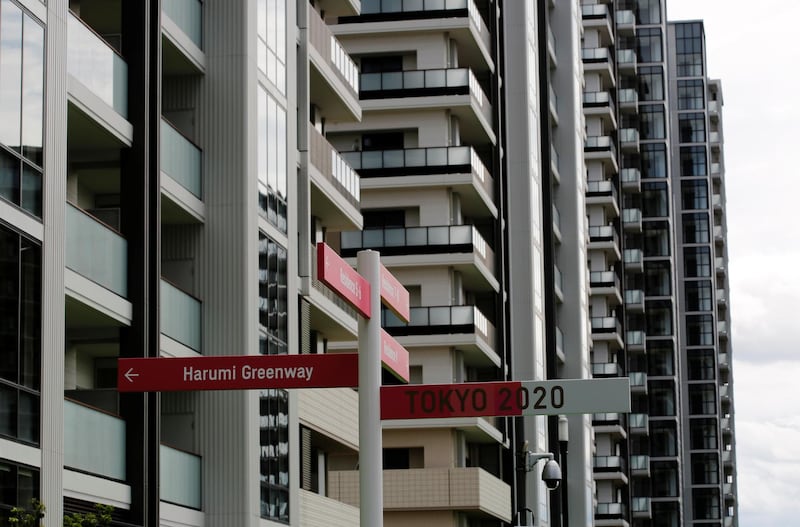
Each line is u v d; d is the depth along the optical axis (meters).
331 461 72.56
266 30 42.56
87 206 36.81
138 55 34.31
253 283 40.06
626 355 125.88
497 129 80.69
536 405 14.88
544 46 95.25
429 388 14.86
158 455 33.53
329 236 72.56
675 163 176.50
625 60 140.25
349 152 73.06
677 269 174.75
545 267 92.19
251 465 39.03
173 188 37.31
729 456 187.50
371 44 74.94
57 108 28.59
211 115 40.03
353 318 54.47
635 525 144.38
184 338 37.88
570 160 100.19
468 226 71.94
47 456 27.23
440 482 67.06
